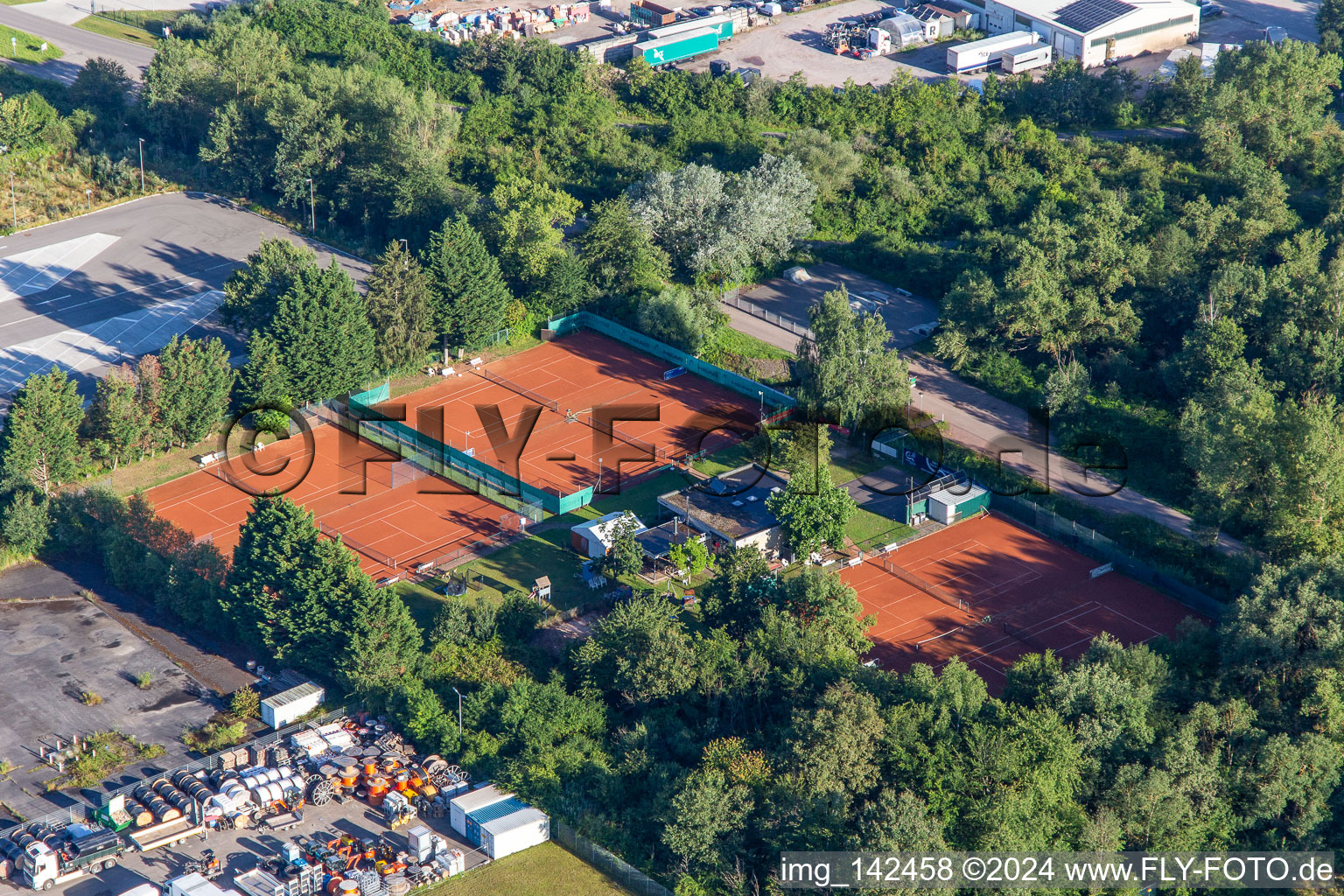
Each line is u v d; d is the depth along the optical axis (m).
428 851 132.62
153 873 132.88
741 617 162.50
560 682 150.62
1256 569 167.00
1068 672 143.25
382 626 152.75
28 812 139.88
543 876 131.88
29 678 159.25
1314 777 134.62
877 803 126.81
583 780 139.25
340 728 149.75
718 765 134.25
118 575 174.62
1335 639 141.75
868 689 141.50
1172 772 132.50
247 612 161.38
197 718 153.50
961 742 133.75
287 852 132.00
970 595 175.00
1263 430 168.62
